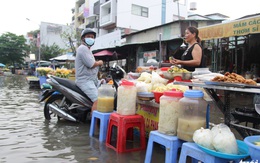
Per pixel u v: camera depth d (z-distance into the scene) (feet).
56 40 142.10
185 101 7.59
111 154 9.64
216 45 31.35
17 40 144.05
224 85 7.35
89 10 101.04
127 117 9.89
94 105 13.01
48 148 10.32
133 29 73.56
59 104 16.11
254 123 8.89
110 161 8.91
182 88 9.62
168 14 80.74
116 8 77.66
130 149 10.00
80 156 9.39
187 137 7.34
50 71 35.76
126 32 70.85
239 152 6.51
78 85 14.03
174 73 10.18
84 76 13.84
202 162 6.72
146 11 76.02
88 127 14.08
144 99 10.30
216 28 22.71
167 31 40.29
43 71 37.40
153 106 10.66
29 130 13.25
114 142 11.23
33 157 9.26
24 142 11.11
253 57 29.55
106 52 46.55
